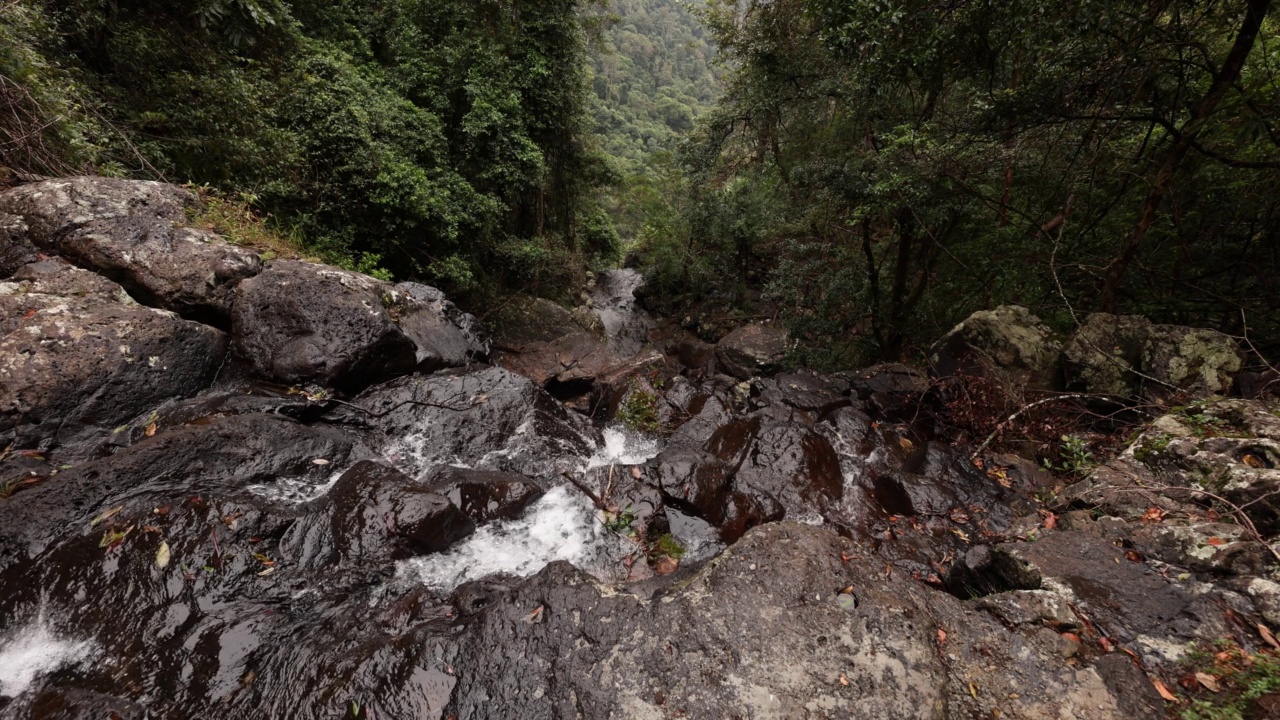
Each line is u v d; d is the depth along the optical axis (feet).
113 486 11.26
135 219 18.03
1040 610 8.93
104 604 9.36
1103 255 24.94
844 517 16.15
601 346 32.94
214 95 22.72
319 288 18.28
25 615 9.11
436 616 10.12
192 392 15.89
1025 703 7.62
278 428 14.33
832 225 35.68
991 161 22.43
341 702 8.02
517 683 8.30
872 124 31.35
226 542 10.57
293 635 9.71
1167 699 7.48
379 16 40.93
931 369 24.88
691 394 24.39
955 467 17.38
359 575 11.18
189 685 8.54
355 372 17.90
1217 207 21.49
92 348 14.02
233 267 18.48
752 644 8.50
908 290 36.70
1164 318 23.57
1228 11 17.69
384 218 28.66
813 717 7.48
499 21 40.91
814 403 24.09
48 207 17.04
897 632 8.59
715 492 15.99
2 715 7.86
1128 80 18.70
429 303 23.52
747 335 42.47
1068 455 17.67
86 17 20.18
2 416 12.22
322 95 27.07
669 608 9.20
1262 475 10.75
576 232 71.67
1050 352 21.81
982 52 20.84
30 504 10.37
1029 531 12.35
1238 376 17.39
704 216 50.01
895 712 7.49
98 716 7.79
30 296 14.62
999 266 26.89
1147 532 10.62
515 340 40.14
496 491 14.33
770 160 47.52
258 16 23.71
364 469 13.44
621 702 7.86
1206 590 9.10
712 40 44.75
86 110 19.89
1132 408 17.16
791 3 36.35
